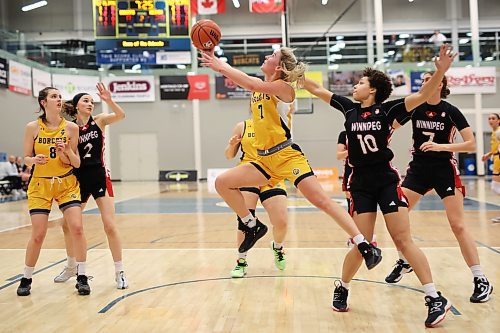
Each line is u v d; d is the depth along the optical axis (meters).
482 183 18.17
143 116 24.47
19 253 6.36
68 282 4.85
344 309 3.72
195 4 19.23
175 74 24.23
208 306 3.91
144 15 19.17
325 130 24.09
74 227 4.41
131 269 5.33
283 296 4.17
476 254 3.97
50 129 4.39
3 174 16.12
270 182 4.31
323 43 22.77
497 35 25.41
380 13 22.36
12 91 19.61
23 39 20.75
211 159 24.44
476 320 3.45
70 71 22.64
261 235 4.46
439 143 4.15
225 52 22.69
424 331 3.26
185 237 7.51
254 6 19.58
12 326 3.53
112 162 24.69
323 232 7.75
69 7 25.23
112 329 3.41
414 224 8.38
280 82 3.83
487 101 23.09
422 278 3.42
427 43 22.47
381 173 3.56
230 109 24.30
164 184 22.16
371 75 3.59
